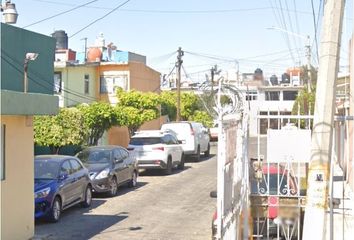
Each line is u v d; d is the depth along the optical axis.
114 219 14.88
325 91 7.26
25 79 13.24
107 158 19.48
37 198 14.02
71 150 26.56
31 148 12.66
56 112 12.66
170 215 15.37
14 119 11.82
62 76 36.56
